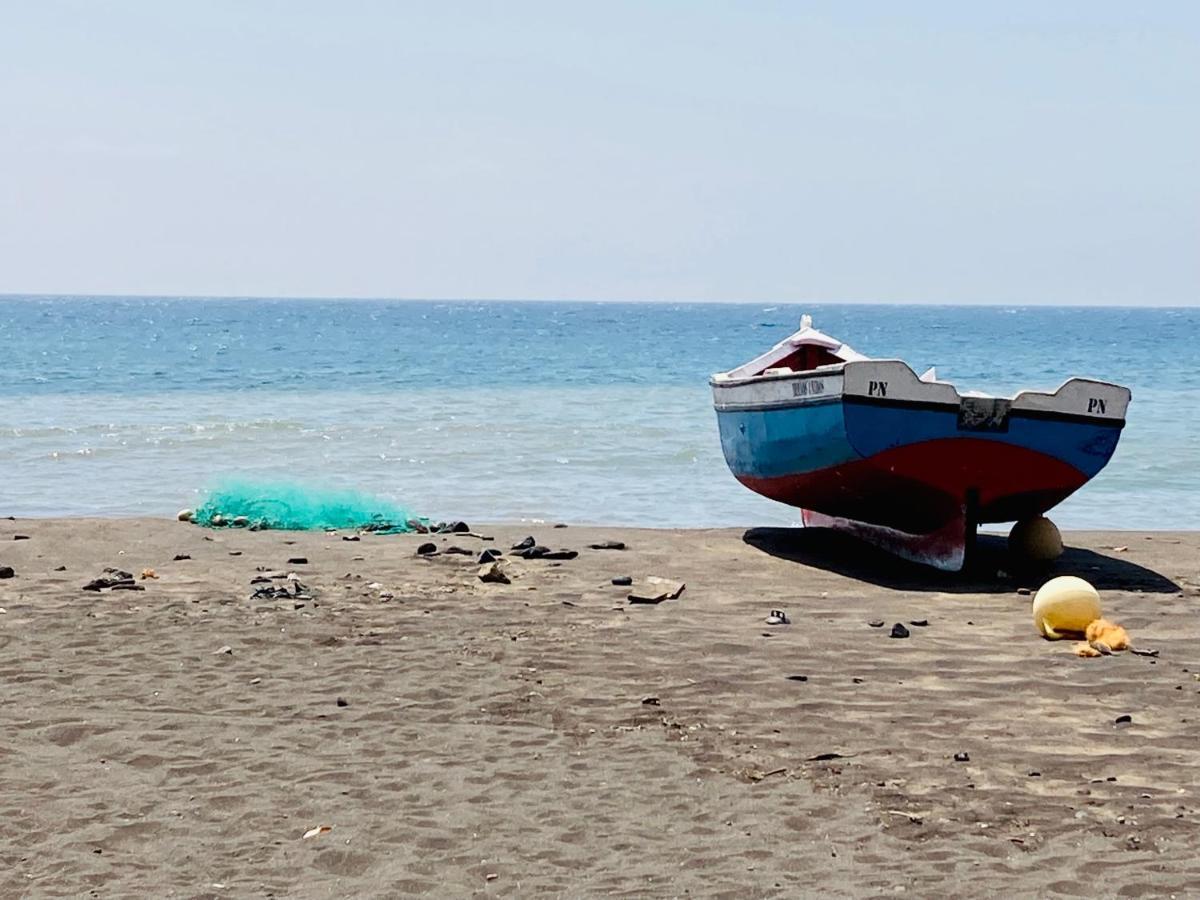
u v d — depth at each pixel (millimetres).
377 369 47906
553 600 11281
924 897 5547
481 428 27359
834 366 12383
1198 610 10977
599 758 7402
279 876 5887
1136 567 12977
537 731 7875
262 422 27453
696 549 13797
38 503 18172
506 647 9711
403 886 5762
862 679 8906
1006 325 169000
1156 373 51719
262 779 7090
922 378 13523
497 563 12703
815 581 12242
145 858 6090
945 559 12727
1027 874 5777
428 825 6449
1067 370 55062
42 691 8609
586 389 38750
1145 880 5676
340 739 7746
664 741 7684
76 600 11062
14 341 73688
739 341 86500
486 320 159375
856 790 6875
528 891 5695
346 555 13172
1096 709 8219
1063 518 17906
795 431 13219
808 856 6031
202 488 19453
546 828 6406
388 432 26594
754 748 7539
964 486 12406
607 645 9789
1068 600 9969
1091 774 7078
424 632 10156
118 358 54781
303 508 15438
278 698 8508
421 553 13172
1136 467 22516
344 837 6305
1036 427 12188
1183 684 8727
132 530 14445
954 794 6801
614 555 13344
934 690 8648
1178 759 7289
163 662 9297
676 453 23750
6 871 5938
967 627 10406
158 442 24609
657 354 63250
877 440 12219
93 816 6586
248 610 10773
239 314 185625
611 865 5961
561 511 17969
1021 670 9102
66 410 30531
